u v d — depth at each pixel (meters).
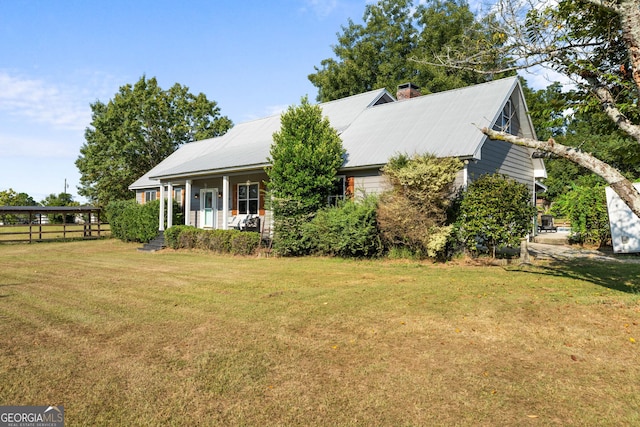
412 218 11.15
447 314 6.09
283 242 13.76
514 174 16.19
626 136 7.57
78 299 7.48
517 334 5.18
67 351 4.77
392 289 7.91
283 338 5.16
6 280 9.84
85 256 15.90
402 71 32.53
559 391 3.70
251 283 8.91
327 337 5.20
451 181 11.10
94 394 3.72
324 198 14.66
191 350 4.77
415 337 5.14
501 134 6.52
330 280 9.09
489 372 4.11
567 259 11.80
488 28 6.98
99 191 33.84
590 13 6.52
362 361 4.42
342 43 36.97
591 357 4.43
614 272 9.45
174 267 11.90
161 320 6.00
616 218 13.23
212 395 3.69
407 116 16.09
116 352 4.73
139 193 28.22
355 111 19.16
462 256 11.64
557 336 5.06
